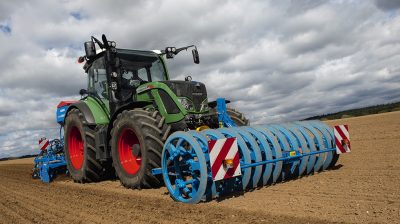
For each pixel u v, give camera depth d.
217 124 6.34
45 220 4.55
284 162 5.31
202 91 6.55
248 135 5.09
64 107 9.59
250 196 4.69
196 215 3.99
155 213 4.26
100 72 7.61
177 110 6.10
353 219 3.33
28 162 22.23
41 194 6.81
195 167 4.54
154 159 5.70
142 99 6.59
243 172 4.84
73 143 8.35
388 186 4.42
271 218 3.59
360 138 10.79
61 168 9.30
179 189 4.80
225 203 4.44
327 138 5.97
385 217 3.31
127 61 7.27
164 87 6.19
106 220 4.20
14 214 5.11
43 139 10.34
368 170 5.58
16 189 8.02
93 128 7.55
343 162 6.62
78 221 4.30
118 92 7.03
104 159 7.05
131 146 6.40
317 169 5.84
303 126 6.02
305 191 4.64
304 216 3.55
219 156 4.41
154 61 7.66
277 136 5.41
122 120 6.18
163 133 5.79
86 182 7.86
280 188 4.99
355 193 4.26
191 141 4.59
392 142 8.84
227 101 6.53
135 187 6.01
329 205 3.87
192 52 7.40
